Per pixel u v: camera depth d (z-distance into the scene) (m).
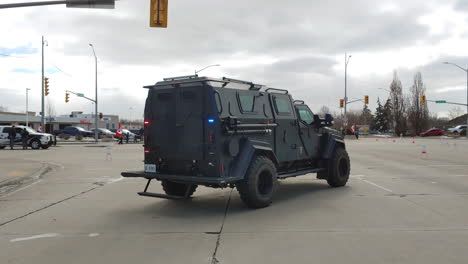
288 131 9.07
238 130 7.52
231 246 5.43
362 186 10.70
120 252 5.25
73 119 91.38
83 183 12.03
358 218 6.95
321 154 10.23
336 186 10.55
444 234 5.89
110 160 20.44
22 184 12.15
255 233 6.06
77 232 6.30
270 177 7.96
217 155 7.30
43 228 6.60
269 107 8.59
